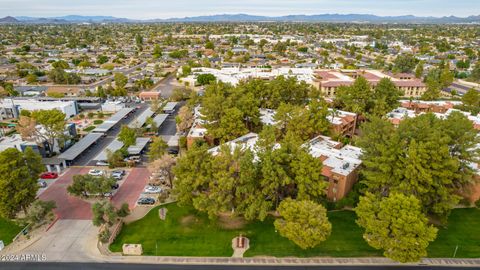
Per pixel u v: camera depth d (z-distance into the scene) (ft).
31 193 192.24
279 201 201.36
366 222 161.17
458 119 201.87
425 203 185.78
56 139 292.20
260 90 362.12
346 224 192.75
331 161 228.63
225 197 184.85
